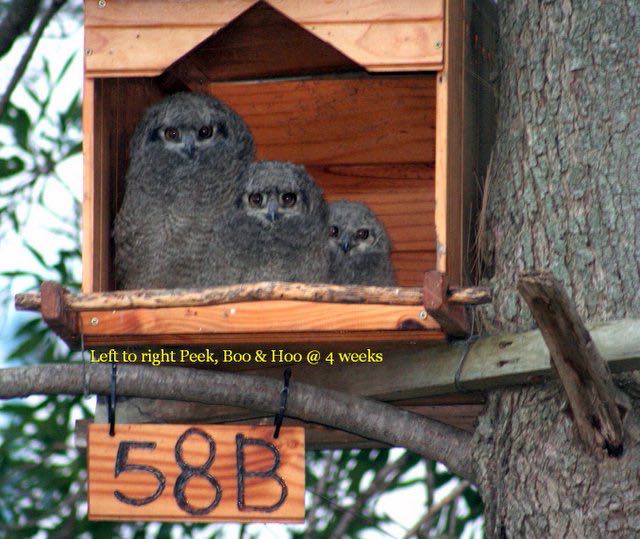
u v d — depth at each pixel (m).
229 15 8.62
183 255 10.24
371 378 8.44
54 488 12.17
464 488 11.02
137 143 10.39
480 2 9.74
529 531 7.66
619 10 8.63
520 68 8.91
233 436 8.01
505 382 7.92
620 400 7.46
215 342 7.93
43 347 12.85
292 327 7.57
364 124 11.02
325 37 8.34
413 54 8.23
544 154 8.53
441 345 8.15
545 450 7.71
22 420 12.17
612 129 8.38
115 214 9.96
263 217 10.19
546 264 8.26
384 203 11.09
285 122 11.15
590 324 7.59
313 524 11.59
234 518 7.88
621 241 8.08
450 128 8.27
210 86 11.25
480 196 9.32
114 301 7.57
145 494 7.89
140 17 8.66
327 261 10.60
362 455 11.45
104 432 7.97
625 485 7.42
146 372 8.12
